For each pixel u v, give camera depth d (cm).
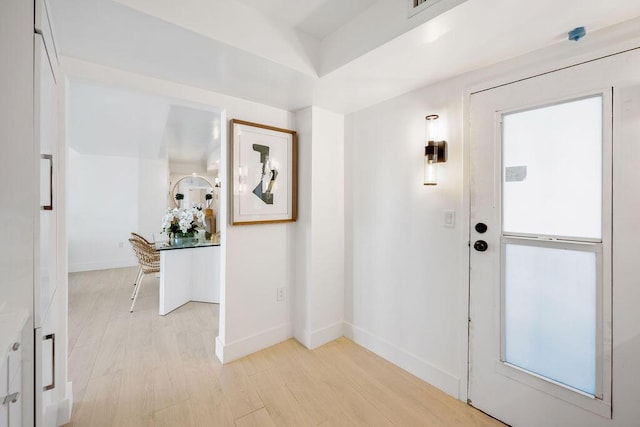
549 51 140
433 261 190
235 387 186
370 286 235
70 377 194
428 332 193
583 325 133
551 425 142
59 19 121
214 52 149
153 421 157
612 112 123
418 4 125
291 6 148
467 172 171
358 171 244
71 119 327
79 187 516
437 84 185
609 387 125
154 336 257
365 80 182
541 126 144
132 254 559
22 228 101
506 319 157
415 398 178
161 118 325
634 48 118
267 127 228
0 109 97
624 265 121
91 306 334
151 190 578
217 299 347
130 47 144
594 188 129
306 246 241
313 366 212
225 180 213
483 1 107
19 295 101
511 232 155
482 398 167
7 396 84
